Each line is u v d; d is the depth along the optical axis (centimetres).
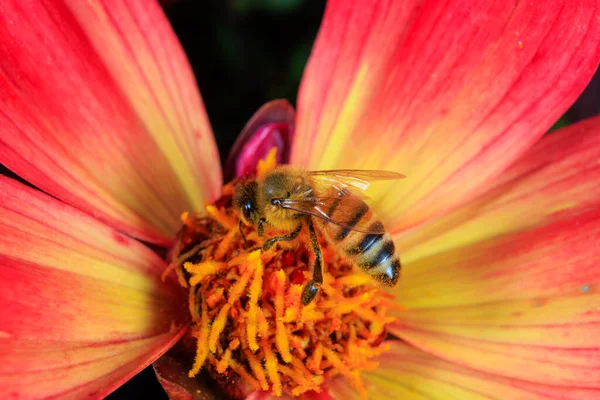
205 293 9
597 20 9
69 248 9
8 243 8
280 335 9
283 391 9
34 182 9
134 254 9
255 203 9
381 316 9
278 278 9
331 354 9
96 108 9
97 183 9
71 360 8
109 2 9
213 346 9
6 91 9
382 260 9
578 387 9
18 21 9
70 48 9
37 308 8
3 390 8
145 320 9
